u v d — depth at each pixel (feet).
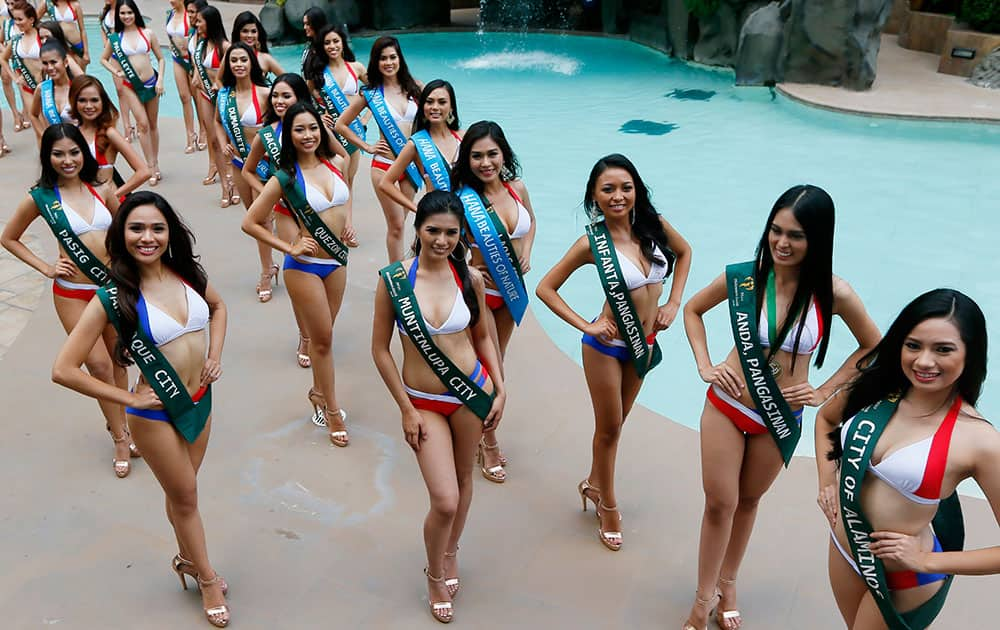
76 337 10.15
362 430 16.07
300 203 14.51
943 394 8.27
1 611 11.73
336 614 11.82
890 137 36.55
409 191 20.83
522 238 14.71
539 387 17.51
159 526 13.48
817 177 32.07
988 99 39.37
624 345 11.96
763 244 10.10
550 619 11.75
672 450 15.44
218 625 11.51
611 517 13.03
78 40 34.50
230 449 15.39
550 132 37.96
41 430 15.84
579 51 54.24
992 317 22.30
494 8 61.11
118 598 12.03
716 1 46.88
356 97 23.76
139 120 28.91
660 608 11.96
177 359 10.53
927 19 48.24
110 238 10.17
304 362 18.21
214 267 23.22
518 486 14.53
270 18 54.08
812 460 15.24
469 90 45.06
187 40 30.91
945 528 8.92
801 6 40.98
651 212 11.87
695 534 13.39
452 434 11.38
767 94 42.93
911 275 24.57
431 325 10.73
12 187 28.96
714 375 10.47
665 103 42.16
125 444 14.58
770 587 12.30
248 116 22.20
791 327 9.98
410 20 60.80
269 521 13.60
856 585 9.32
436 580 11.61
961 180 31.73
